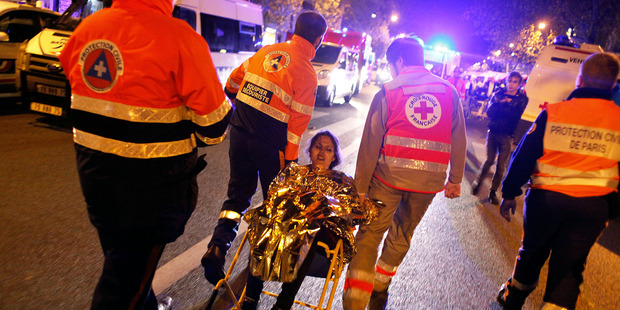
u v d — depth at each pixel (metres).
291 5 21.33
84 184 1.87
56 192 4.59
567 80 8.87
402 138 2.70
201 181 5.49
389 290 3.46
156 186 1.88
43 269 3.13
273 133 3.00
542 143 2.62
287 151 3.07
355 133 10.28
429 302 3.38
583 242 2.54
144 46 1.74
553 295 2.58
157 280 3.15
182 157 1.95
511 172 2.78
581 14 22.08
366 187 2.84
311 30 2.98
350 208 2.46
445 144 2.73
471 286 3.72
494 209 6.07
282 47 3.01
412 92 2.69
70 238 3.64
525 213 2.81
